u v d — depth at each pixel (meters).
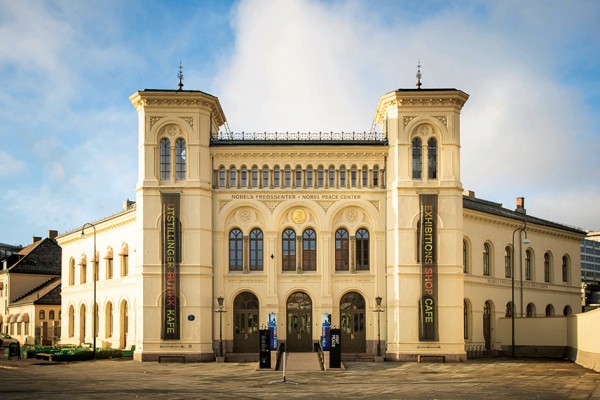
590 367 48.12
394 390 35.56
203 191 56.38
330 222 57.44
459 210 56.00
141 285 55.53
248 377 42.59
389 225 56.69
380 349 55.78
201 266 55.59
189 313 55.12
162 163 56.59
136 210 57.38
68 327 80.19
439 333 54.69
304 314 57.19
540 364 52.22
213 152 57.56
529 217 75.25
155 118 56.56
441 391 35.03
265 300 56.75
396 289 55.44
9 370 48.44
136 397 32.69
